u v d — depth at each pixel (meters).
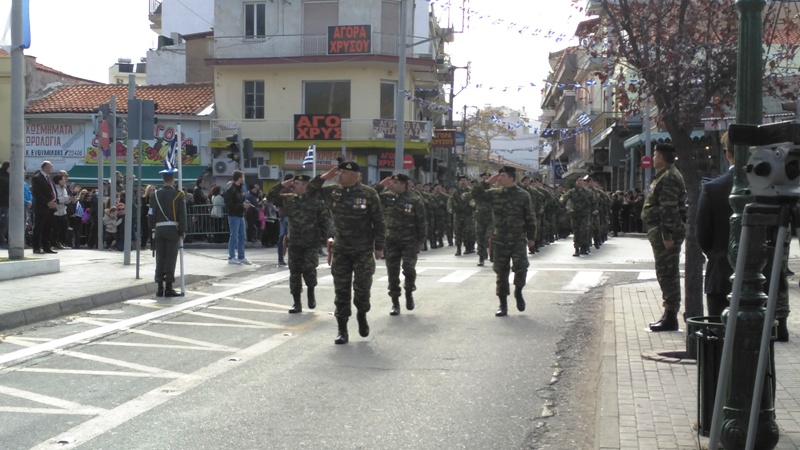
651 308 11.71
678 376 7.44
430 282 16.16
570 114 59.06
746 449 4.23
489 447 5.98
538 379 8.06
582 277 16.70
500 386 7.78
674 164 9.73
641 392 6.86
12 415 6.70
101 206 22.48
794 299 12.01
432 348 9.55
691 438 5.57
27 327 10.86
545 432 6.35
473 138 72.31
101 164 22.33
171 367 8.52
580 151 55.00
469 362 8.80
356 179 9.96
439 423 6.56
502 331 10.66
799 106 9.48
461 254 23.31
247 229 24.95
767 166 4.23
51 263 15.75
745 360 4.82
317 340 10.05
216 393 7.46
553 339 10.12
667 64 8.60
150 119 15.02
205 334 10.45
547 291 14.59
